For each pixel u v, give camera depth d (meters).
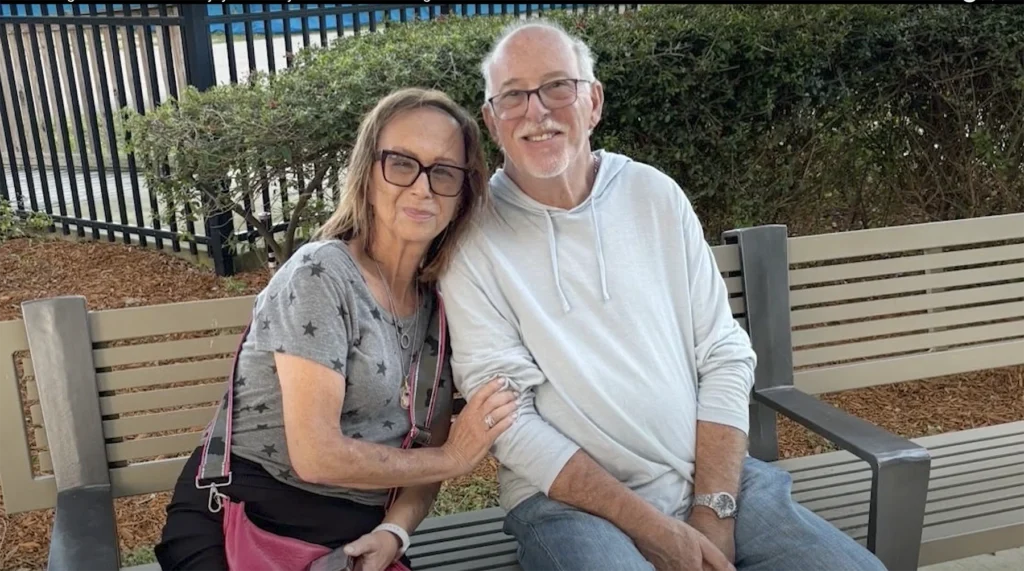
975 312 2.88
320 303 1.80
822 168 4.31
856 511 2.33
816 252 2.68
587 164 2.24
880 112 4.25
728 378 2.22
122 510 3.11
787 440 3.67
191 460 1.94
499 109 2.12
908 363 2.84
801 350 2.75
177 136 4.03
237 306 2.23
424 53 3.84
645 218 2.23
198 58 4.95
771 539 2.03
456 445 1.97
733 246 2.62
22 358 2.13
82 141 5.80
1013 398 4.01
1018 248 2.87
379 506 1.99
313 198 4.30
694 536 1.96
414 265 2.01
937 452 2.66
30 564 2.80
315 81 3.97
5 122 6.21
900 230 2.74
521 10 6.39
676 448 2.16
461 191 2.02
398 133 1.90
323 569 1.78
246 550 1.77
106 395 2.19
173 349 2.22
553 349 2.07
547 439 2.02
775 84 3.95
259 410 1.87
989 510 2.31
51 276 5.29
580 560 1.88
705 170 4.13
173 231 5.47
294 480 1.88
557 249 2.14
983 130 4.21
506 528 2.15
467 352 2.05
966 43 4.02
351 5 5.54
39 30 7.19
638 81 3.85
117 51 5.39
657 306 2.19
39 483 2.16
